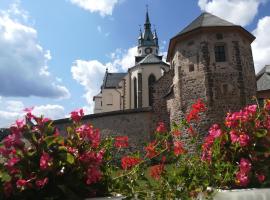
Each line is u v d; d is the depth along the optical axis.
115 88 60.59
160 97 30.94
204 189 4.21
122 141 5.66
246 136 4.36
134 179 4.43
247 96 25.95
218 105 25.28
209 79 25.83
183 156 4.99
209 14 29.80
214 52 26.52
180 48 28.23
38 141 3.77
